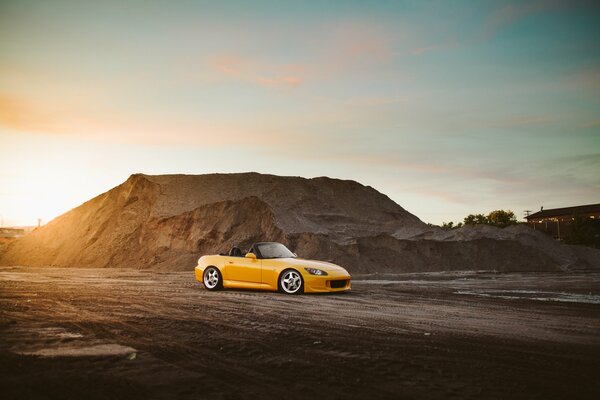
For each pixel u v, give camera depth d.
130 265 29.95
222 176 43.22
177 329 6.25
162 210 35.00
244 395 3.59
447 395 3.65
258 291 11.80
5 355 4.58
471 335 6.05
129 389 3.64
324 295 10.95
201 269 12.28
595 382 4.03
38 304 8.62
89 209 38.88
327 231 35.03
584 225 46.34
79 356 4.65
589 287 14.49
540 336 6.06
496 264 28.69
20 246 37.91
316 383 3.92
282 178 45.56
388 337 5.85
